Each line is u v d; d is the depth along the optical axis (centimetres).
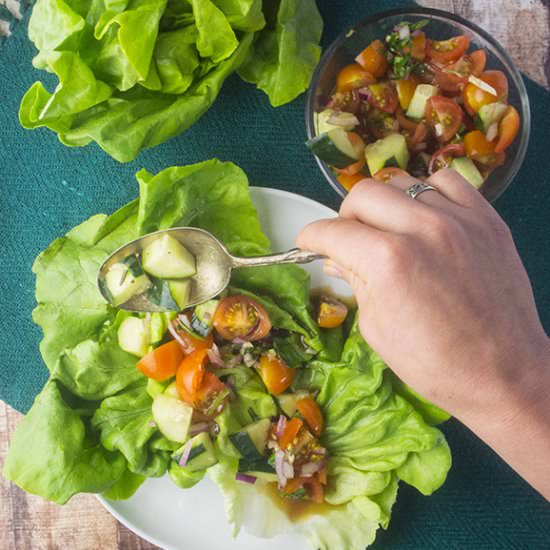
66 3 59
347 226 49
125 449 63
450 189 51
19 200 67
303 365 65
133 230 63
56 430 62
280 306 64
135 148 61
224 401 63
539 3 65
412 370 49
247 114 66
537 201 66
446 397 49
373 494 64
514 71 62
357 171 63
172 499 65
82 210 67
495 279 49
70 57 59
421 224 48
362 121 63
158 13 59
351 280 51
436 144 63
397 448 63
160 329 62
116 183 67
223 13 60
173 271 59
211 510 65
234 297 63
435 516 68
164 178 61
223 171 62
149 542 68
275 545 65
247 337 63
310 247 51
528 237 66
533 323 49
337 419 65
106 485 63
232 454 63
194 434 63
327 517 65
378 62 62
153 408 63
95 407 64
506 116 62
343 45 62
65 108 60
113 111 61
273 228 64
